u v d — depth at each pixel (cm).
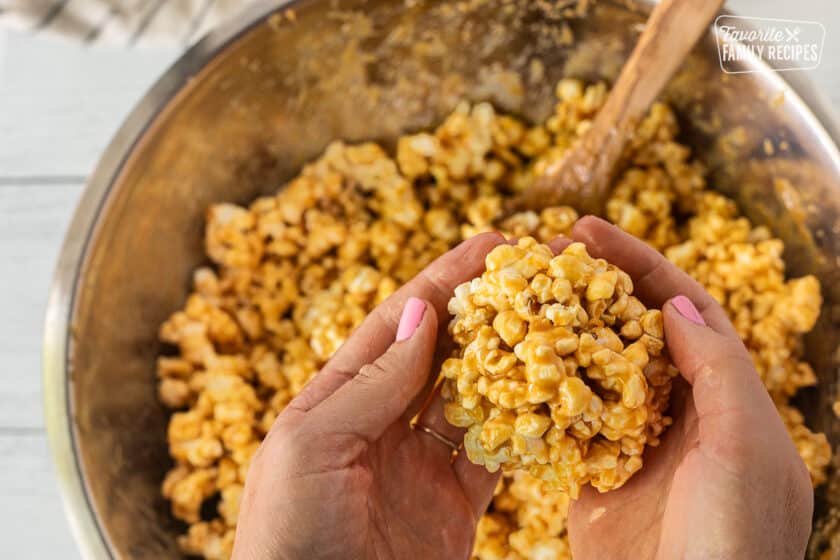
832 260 45
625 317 36
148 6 51
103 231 43
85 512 41
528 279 36
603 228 40
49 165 53
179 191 48
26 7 50
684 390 38
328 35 46
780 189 46
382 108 51
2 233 53
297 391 49
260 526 34
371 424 36
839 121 41
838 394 45
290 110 49
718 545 33
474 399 35
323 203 51
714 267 48
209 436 48
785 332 46
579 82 49
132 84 53
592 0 44
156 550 46
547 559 46
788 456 34
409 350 37
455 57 48
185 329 49
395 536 38
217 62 44
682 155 49
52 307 42
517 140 51
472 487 40
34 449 52
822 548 44
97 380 44
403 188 51
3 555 51
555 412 34
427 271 40
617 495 38
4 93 53
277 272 51
